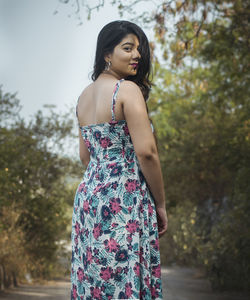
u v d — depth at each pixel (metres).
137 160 1.79
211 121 8.40
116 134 1.78
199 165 8.85
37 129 7.52
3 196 5.95
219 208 9.23
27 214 7.24
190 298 5.83
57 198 7.66
